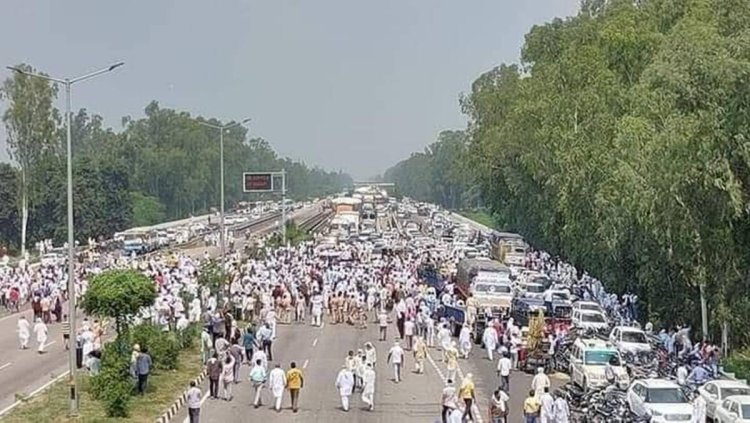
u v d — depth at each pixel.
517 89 100.31
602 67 70.94
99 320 45.53
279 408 35.72
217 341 42.12
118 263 80.25
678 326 52.66
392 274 68.88
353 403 37.12
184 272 69.38
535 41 103.50
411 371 44.31
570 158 66.56
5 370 44.06
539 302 53.25
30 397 37.31
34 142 117.06
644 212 48.88
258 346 46.28
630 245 58.88
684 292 55.28
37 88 116.69
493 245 96.06
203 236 138.62
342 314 60.44
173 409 35.41
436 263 83.31
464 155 117.00
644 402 32.09
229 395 37.81
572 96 73.19
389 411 35.59
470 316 52.41
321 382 41.53
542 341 44.31
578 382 38.38
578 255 74.81
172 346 43.50
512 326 45.97
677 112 44.56
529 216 97.06
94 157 160.75
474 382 40.94
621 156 53.97
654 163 46.03
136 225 169.75
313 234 136.12
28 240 133.75
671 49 45.34
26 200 121.00
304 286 65.38
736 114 41.59
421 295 56.34
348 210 152.38
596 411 31.94
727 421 31.25
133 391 37.34
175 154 195.62
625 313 58.12
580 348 39.34
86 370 41.56
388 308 61.28
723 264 45.84
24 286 68.75
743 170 43.38
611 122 65.56
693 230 45.28
